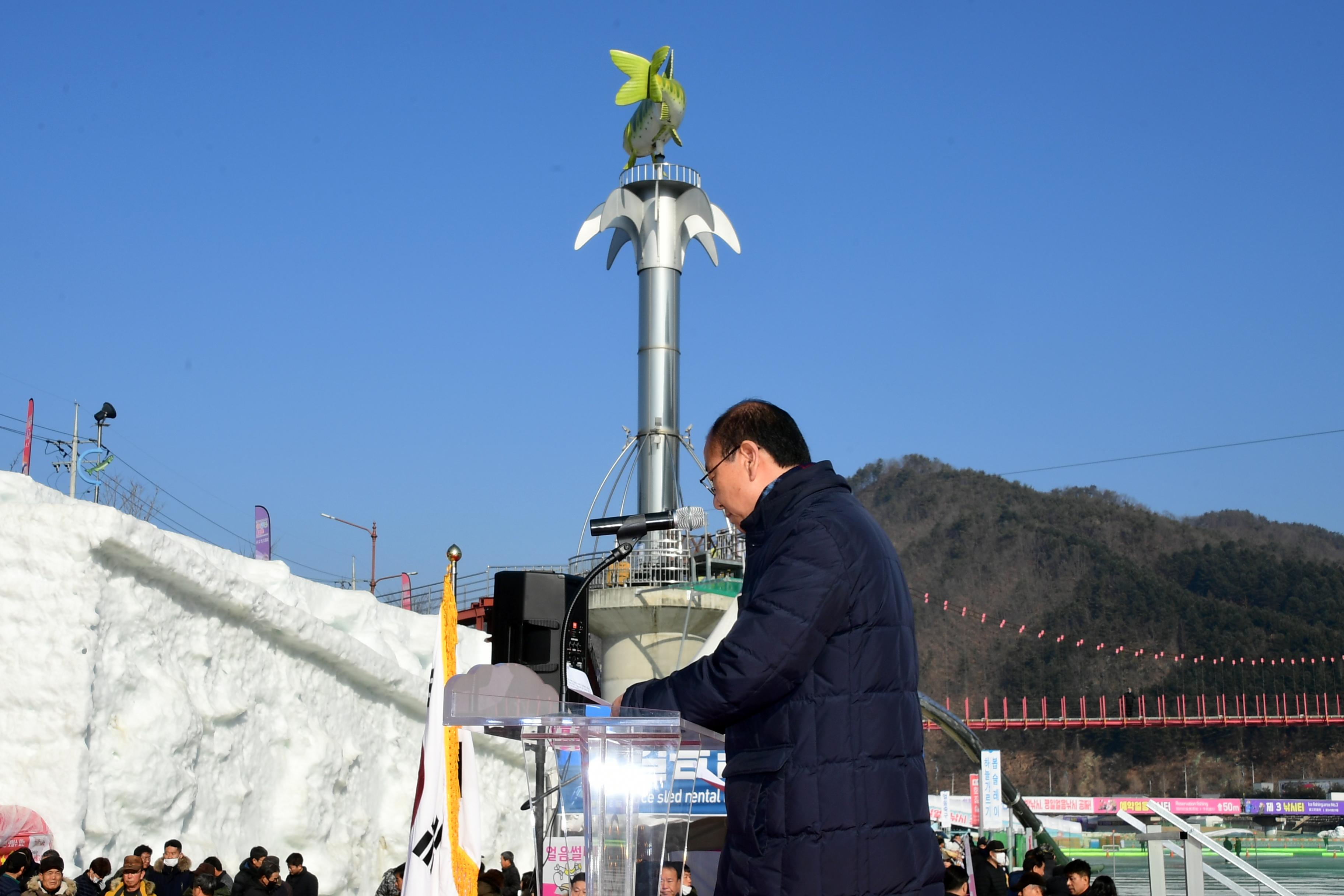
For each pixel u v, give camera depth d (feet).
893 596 10.57
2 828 45.50
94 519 49.83
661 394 107.55
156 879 44.24
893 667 10.39
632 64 112.37
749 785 10.36
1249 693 629.10
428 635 79.30
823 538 10.36
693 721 10.26
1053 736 572.51
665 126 110.73
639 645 94.32
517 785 82.12
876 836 9.97
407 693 71.26
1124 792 542.98
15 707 48.34
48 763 47.70
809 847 9.91
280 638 61.82
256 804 58.65
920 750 10.62
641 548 97.50
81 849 47.62
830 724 10.11
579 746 11.66
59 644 48.78
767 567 10.65
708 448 11.60
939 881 10.41
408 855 29.32
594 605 94.48
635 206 111.86
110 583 51.01
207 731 55.47
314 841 61.36
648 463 105.70
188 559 54.60
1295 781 526.98
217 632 57.67
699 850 32.99
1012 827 111.65
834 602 10.13
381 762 69.77
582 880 14.49
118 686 50.62
